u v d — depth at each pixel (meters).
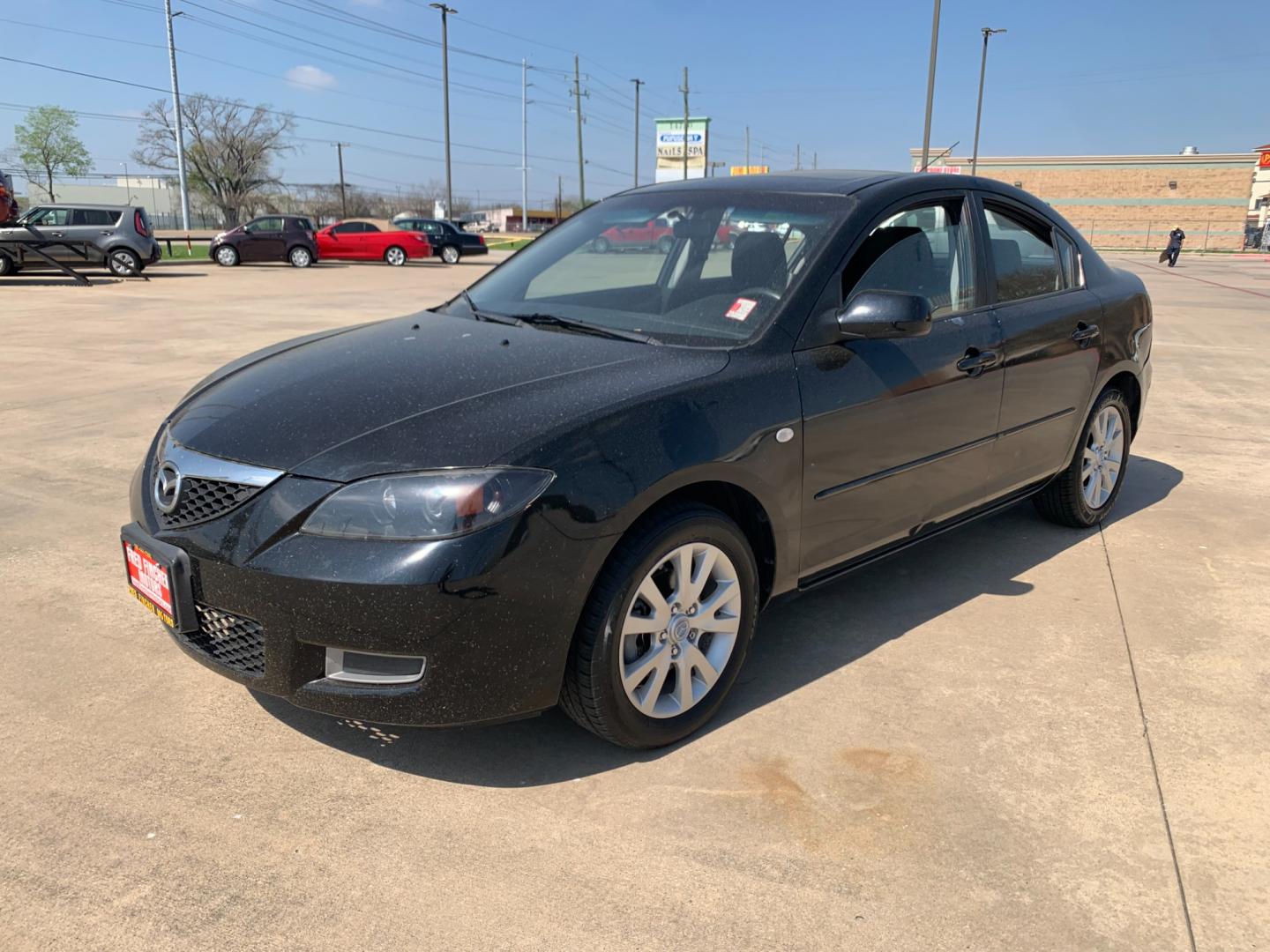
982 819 2.48
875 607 3.77
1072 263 4.38
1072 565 4.24
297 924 2.08
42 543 4.27
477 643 2.33
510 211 106.19
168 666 3.20
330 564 2.29
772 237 3.29
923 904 2.17
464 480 2.31
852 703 3.05
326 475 2.37
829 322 3.08
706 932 2.08
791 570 3.06
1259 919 2.15
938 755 2.76
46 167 66.81
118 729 2.82
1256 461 6.04
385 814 2.46
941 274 3.60
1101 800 2.56
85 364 9.02
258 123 68.19
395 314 13.68
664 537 2.57
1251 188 56.78
